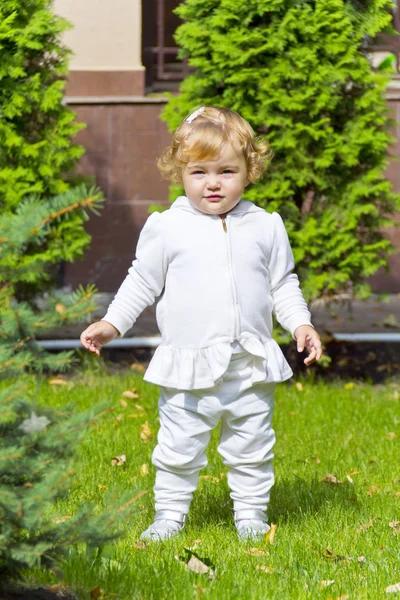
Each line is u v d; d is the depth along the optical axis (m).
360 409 6.60
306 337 3.81
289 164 7.48
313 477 4.95
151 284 3.86
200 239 3.79
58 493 2.64
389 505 4.41
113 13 10.88
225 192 3.75
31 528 2.60
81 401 6.55
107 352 8.60
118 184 11.05
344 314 10.37
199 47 7.45
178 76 11.66
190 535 3.88
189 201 3.91
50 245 7.54
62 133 7.69
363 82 7.47
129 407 6.56
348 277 7.64
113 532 2.77
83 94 10.97
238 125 3.79
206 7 7.41
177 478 3.89
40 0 7.49
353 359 8.52
